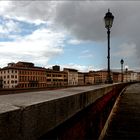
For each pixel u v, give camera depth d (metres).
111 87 10.19
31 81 99.31
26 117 1.16
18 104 1.24
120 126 7.92
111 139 6.22
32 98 1.64
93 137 3.60
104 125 6.29
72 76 131.12
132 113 11.12
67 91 2.66
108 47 14.03
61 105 1.69
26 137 1.16
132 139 6.28
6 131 0.99
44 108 1.37
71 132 2.05
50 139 1.49
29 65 112.31
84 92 2.62
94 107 3.65
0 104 1.24
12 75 92.44
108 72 14.59
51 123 1.48
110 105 9.30
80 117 2.47
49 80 111.38
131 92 32.81
